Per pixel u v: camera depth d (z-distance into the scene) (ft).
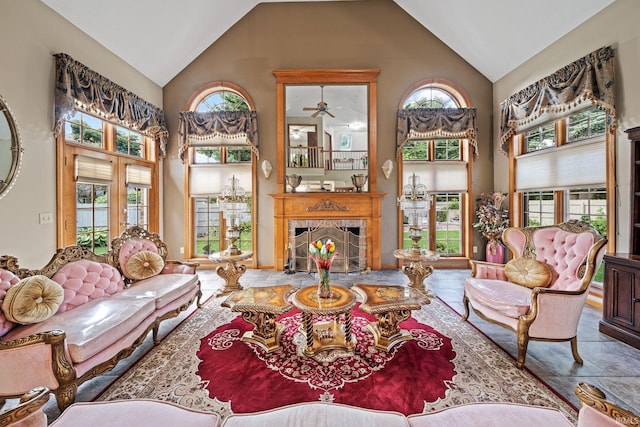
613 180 9.66
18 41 8.76
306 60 15.90
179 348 7.64
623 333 7.73
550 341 6.69
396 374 6.41
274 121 16.05
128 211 14.01
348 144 22.88
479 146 16.11
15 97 8.70
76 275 7.63
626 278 7.72
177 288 8.78
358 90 18.61
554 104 11.58
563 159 11.82
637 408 5.33
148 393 5.83
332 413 3.67
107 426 3.42
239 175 16.38
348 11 15.87
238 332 8.60
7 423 2.94
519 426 3.41
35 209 9.33
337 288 8.46
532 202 13.89
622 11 9.33
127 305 7.17
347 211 15.78
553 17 11.10
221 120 15.58
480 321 9.34
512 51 13.52
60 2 9.79
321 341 7.73
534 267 8.35
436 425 3.47
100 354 5.78
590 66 10.03
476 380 6.20
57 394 4.97
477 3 12.37
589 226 7.91
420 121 15.57
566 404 5.44
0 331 5.55
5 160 8.47
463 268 16.12
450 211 16.63
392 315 7.71
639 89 8.93
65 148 10.62
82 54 11.00
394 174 16.11
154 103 15.52
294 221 15.88
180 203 16.33
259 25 15.92
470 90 16.02
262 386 6.02
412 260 11.40
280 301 7.59
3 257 6.38
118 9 11.12
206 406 5.45
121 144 13.67
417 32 15.90
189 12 13.15
